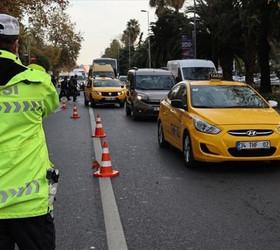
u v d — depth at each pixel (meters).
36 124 2.96
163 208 6.36
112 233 5.39
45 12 26.02
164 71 20.67
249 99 9.68
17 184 2.85
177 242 5.07
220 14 37.72
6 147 2.85
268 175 8.33
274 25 28.86
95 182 7.96
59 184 7.82
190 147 8.81
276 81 55.12
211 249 4.85
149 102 18.39
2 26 2.93
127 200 6.80
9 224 2.92
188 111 9.28
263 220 5.79
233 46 42.47
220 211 6.18
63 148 11.83
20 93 2.88
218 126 8.38
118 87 28.42
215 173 8.54
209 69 29.73
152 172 8.71
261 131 8.36
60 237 5.28
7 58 2.90
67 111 24.75
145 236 5.27
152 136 13.94
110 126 16.92
